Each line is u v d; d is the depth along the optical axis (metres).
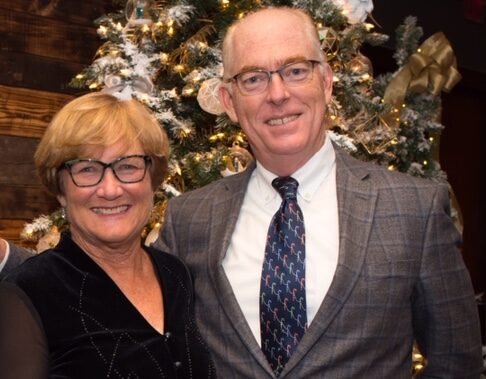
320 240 1.63
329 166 1.72
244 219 1.74
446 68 3.51
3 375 1.27
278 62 1.63
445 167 5.30
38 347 1.34
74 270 1.48
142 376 1.42
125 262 1.56
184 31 2.86
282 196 1.69
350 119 3.05
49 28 3.36
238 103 1.69
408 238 1.58
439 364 1.63
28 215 3.29
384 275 1.55
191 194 1.89
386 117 3.24
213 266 1.69
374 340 1.54
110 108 1.51
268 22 1.66
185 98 2.88
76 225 1.51
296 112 1.64
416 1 4.80
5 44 3.20
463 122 5.45
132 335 1.45
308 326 1.57
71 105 1.51
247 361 1.58
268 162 1.71
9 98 3.22
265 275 1.61
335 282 1.54
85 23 3.50
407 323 1.60
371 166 1.73
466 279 1.63
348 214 1.62
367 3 2.99
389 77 3.57
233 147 2.70
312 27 1.69
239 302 1.63
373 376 1.54
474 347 1.63
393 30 4.64
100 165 1.48
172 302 1.59
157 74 2.88
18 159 3.25
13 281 1.42
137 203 1.53
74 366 1.38
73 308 1.43
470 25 5.23
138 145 1.52
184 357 1.52
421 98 3.55
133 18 2.80
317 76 1.67
